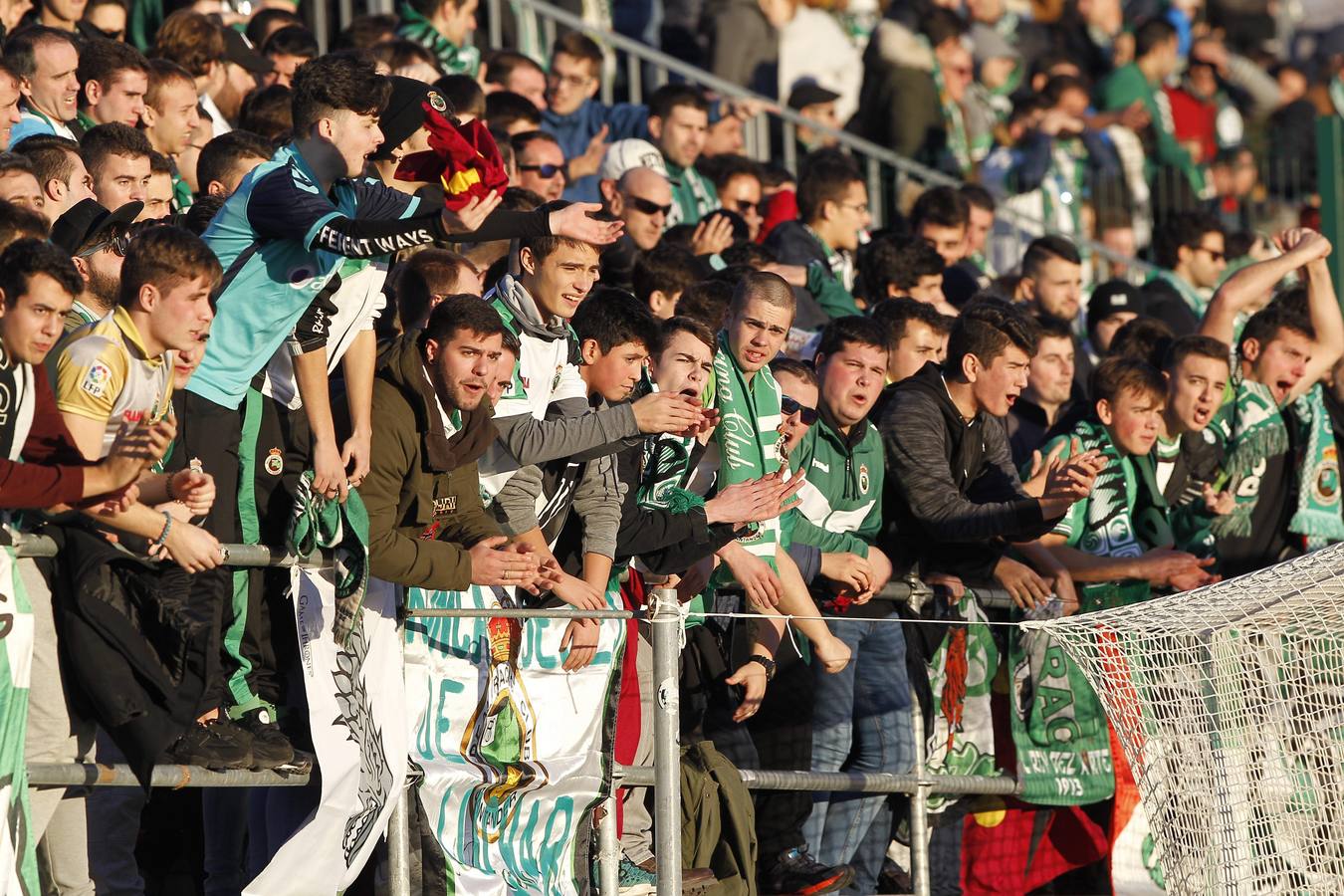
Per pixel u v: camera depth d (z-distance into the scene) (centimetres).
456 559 1750
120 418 1570
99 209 1747
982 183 4372
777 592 2048
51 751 1580
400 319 1983
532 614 1805
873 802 2239
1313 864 1962
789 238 3117
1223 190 4866
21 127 2269
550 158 2988
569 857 1919
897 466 2264
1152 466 2570
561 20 3944
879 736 2216
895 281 2898
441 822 1808
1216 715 1991
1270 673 1981
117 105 2398
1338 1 6956
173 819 2088
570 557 1955
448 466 1781
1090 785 2394
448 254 2006
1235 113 5616
